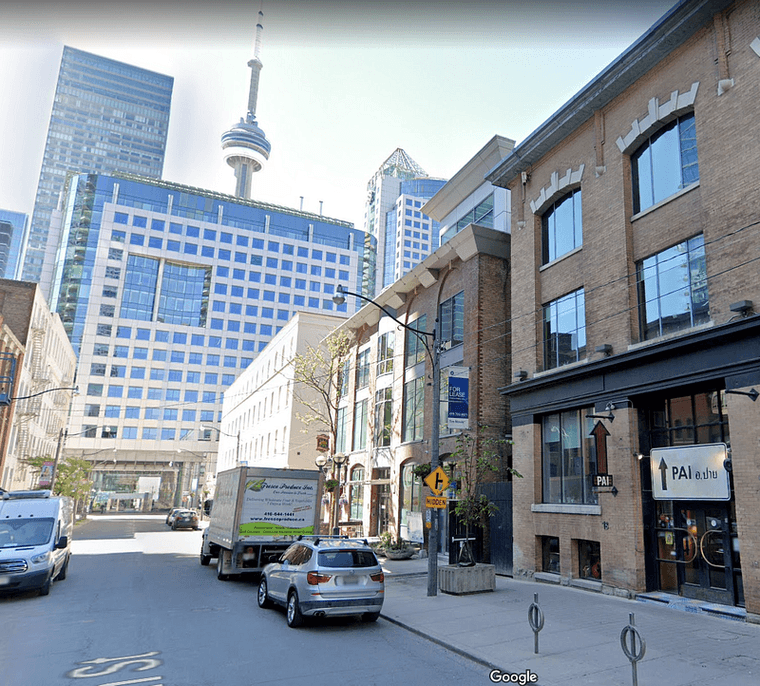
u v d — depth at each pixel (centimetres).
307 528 1741
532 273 1862
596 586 1441
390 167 17775
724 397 1234
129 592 1478
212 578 1775
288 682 759
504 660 850
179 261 9762
